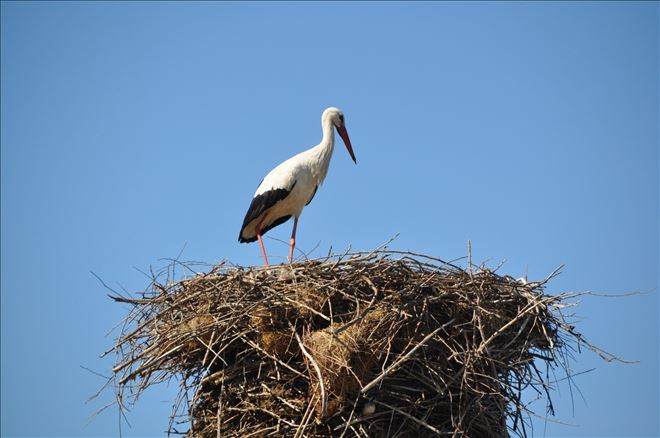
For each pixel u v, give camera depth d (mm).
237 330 13062
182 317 13312
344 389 12352
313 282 13062
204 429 13469
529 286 13688
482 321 13031
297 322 13086
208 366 13078
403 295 12898
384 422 12836
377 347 12508
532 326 13328
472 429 13234
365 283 13195
